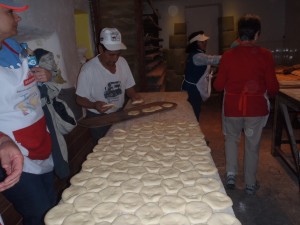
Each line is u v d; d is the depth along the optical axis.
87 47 3.78
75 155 2.89
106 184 1.30
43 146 1.45
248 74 2.25
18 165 0.99
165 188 1.25
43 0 2.39
